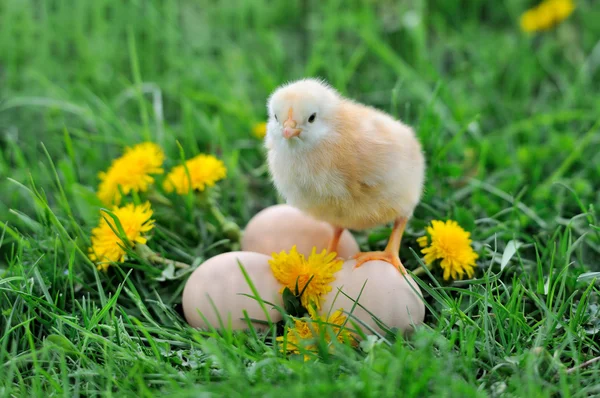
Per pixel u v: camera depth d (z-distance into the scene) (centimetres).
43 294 82
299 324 78
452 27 121
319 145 78
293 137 78
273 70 114
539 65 112
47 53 113
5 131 103
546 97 107
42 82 105
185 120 101
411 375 72
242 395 71
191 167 88
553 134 100
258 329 79
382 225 84
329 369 73
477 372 75
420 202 89
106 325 78
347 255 84
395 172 79
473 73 110
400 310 78
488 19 124
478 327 77
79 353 76
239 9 120
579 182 93
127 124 100
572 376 74
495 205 91
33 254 84
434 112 98
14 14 117
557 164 98
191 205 88
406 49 115
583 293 80
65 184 93
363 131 79
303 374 72
